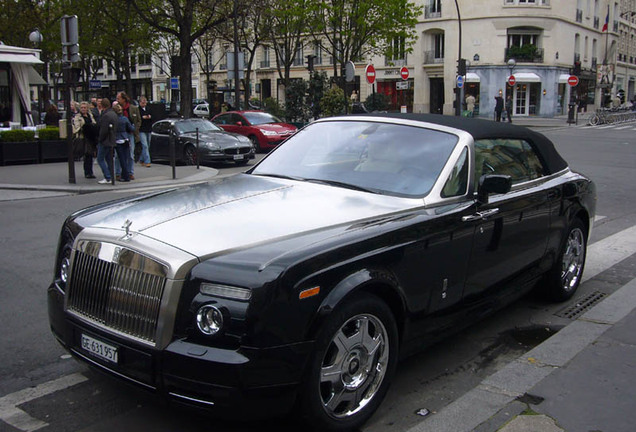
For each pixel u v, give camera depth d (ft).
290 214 11.35
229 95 194.80
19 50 65.92
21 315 16.46
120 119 41.78
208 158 54.34
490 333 15.74
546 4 153.58
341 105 85.81
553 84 158.10
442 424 10.93
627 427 10.84
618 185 42.04
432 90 168.04
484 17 154.10
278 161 15.29
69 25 40.19
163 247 9.70
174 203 12.01
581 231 18.49
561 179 17.21
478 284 13.52
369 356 10.64
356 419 10.46
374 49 127.13
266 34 123.24
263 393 9.03
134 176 45.44
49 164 54.39
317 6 111.75
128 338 9.67
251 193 12.73
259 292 8.96
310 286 9.41
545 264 16.65
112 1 98.43
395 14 107.34
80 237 10.81
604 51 192.85
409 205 12.35
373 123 15.10
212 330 9.05
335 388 10.17
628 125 120.88
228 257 9.48
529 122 131.54
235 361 8.81
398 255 10.94
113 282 10.03
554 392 12.20
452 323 12.93
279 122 68.80
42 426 10.75
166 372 9.18
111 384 12.36
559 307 17.84
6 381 12.51
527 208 14.94
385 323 10.79
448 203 12.84
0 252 23.15
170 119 59.67
